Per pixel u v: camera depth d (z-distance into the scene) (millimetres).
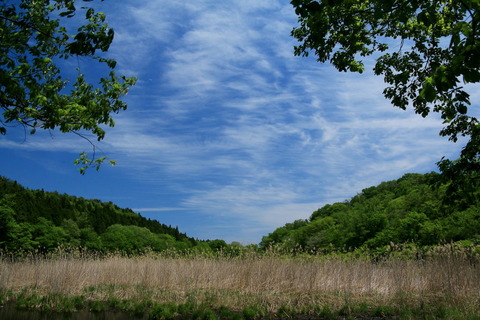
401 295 7633
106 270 11336
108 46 5105
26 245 31453
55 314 7391
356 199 68438
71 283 9812
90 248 41656
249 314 6691
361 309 6855
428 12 3777
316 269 9562
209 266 10742
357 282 9031
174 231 81562
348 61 7496
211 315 6621
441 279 8414
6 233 31375
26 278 10711
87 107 7668
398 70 7727
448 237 22609
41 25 6840
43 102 6770
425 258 11406
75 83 8352
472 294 7289
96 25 6234
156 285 9695
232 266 10516
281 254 12875
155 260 13758
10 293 9070
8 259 12445
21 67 6531
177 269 10758
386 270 9633
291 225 76250
